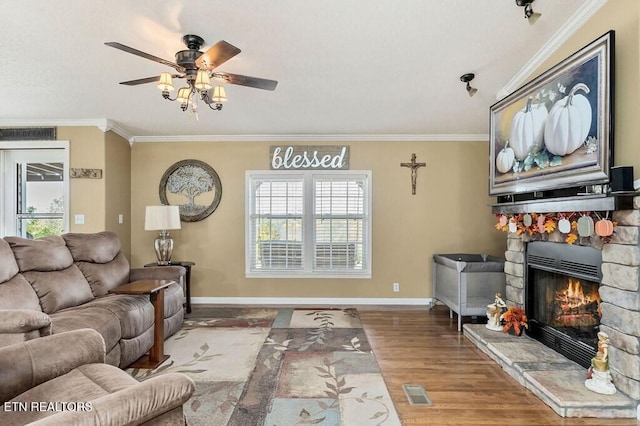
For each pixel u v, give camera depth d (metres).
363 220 4.99
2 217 4.33
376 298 4.93
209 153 4.98
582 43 2.35
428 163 4.96
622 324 2.13
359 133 4.86
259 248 5.02
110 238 3.69
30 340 1.71
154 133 4.83
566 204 2.40
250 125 4.50
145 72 2.98
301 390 2.51
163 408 1.29
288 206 5.02
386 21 2.28
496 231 4.94
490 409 2.27
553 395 2.22
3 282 2.52
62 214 4.37
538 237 2.98
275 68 2.91
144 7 2.12
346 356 3.11
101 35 2.41
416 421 2.14
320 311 4.59
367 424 2.11
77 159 4.27
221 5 2.10
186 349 3.26
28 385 1.55
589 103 2.19
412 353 3.18
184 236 4.98
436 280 4.70
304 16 2.21
